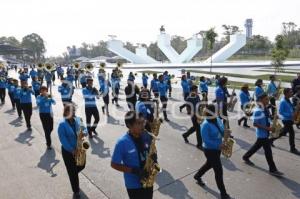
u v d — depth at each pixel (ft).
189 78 63.82
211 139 20.06
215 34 141.18
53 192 22.00
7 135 37.01
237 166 25.85
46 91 31.12
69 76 76.95
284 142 32.37
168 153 29.66
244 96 39.34
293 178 23.27
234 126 39.93
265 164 26.18
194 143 32.83
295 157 27.84
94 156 29.04
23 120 45.14
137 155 13.84
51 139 34.86
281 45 118.42
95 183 23.17
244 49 336.49
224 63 179.52
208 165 21.63
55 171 25.64
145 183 13.84
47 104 30.73
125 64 220.02
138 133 13.96
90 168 26.05
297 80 47.91
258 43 331.16
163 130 38.50
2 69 103.30
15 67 192.44
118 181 23.45
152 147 14.20
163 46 222.07
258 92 39.01
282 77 103.65
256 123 24.25
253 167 25.57
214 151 20.13
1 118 46.93
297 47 339.77
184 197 20.72
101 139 34.78
